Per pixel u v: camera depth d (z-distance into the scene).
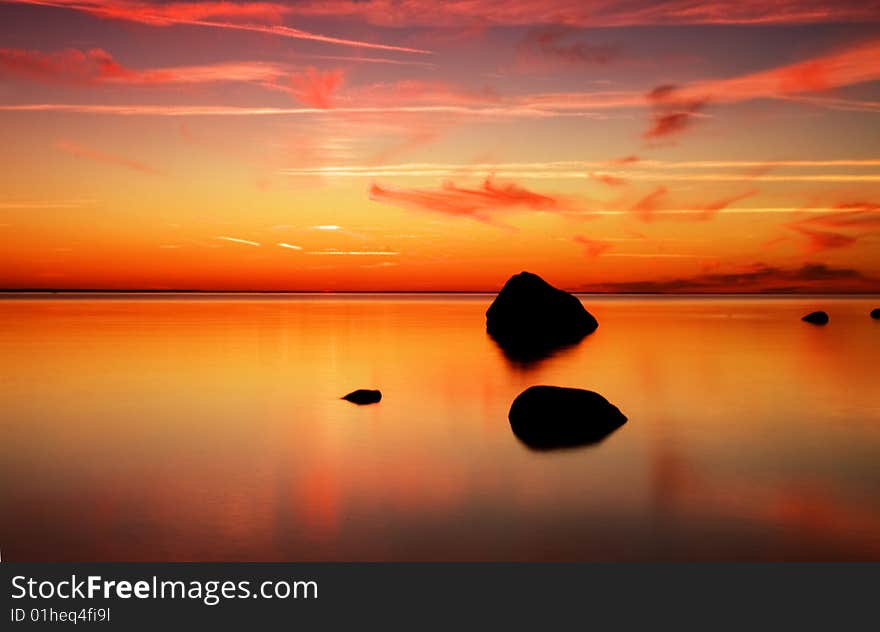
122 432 15.03
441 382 22.00
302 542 8.99
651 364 26.41
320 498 10.66
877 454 13.16
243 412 17.17
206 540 9.05
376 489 11.09
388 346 33.12
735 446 13.76
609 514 9.98
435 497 10.70
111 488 11.13
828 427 15.47
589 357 28.66
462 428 15.40
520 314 39.38
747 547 8.85
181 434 14.87
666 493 10.84
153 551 8.74
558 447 13.76
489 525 9.56
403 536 9.20
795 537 9.16
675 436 14.55
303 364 26.23
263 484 11.36
